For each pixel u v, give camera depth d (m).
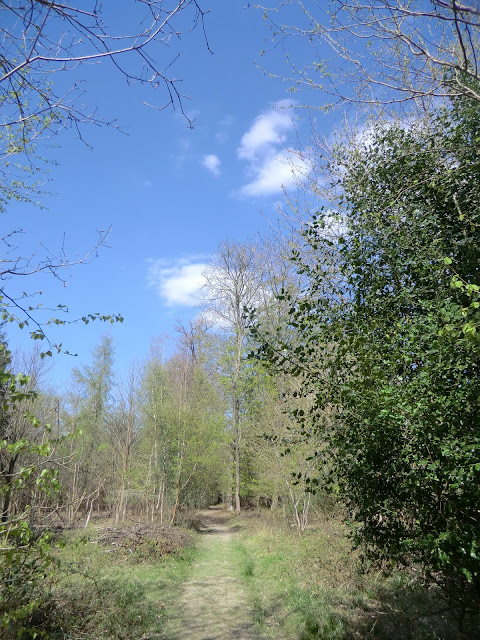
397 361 3.82
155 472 18.34
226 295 26.73
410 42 3.47
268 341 5.05
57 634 5.32
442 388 3.39
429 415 3.33
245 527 19.33
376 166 5.16
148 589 8.21
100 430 20.56
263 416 15.16
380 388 3.79
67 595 6.29
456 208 4.40
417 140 5.13
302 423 5.12
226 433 23.55
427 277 4.11
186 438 19.42
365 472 4.19
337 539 9.28
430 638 4.92
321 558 8.89
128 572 9.57
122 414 18.33
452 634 4.92
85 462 17.06
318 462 5.50
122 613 6.35
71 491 15.29
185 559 11.83
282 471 12.95
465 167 4.24
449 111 4.91
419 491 3.76
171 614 6.87
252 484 21.33
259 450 15.51
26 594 5.22
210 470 21.61
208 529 21.70
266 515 18.64
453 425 3.35
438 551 3.48
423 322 3.70
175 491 19.34
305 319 4.92
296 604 6.84
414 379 3.53
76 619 5.83
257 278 24.72
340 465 4.63
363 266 4.72
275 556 10.82
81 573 7.08
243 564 10.87
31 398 4.02
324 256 5.35
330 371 4.82
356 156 5.54
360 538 4.66
